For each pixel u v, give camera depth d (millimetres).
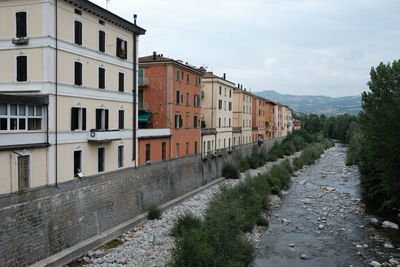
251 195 35875
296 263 24922
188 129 46219
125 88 32344
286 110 126000
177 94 42969
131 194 32344
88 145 27000
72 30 25172
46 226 22328
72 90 25234
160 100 41438
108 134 28297
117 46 31141
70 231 24438
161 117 41469
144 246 26344
